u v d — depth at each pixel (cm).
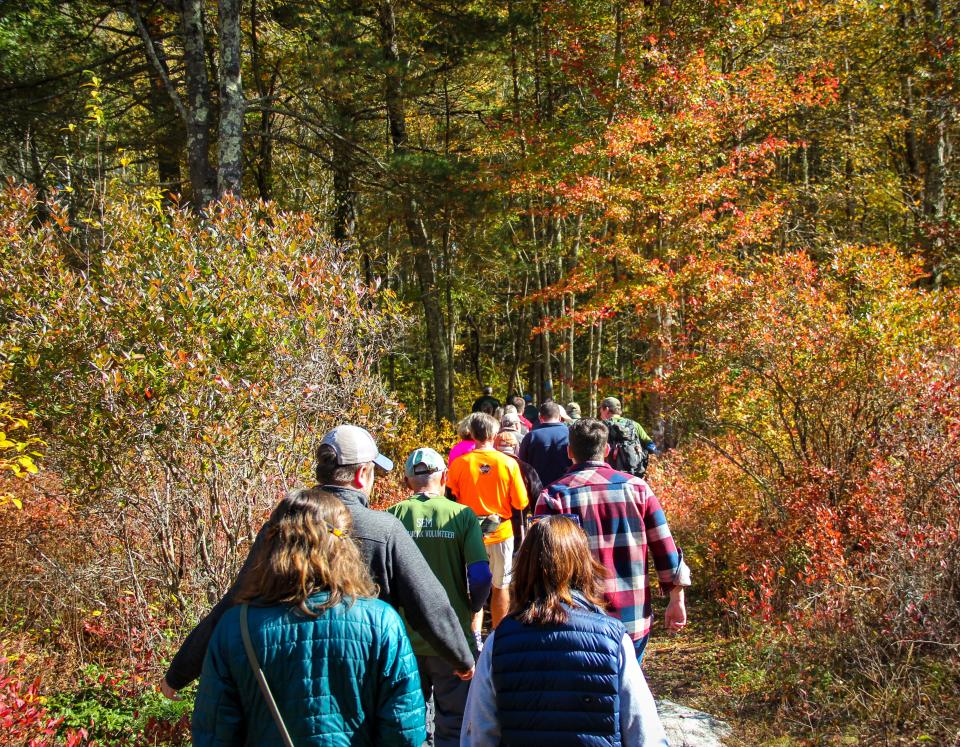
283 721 208
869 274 732
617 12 1592
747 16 1598
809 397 691
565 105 1998
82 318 540
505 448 679
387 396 628
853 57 1822
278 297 583
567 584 247
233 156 1171
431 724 439
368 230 2117
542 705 232
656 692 579
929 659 509
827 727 484
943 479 561
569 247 2281
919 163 2039
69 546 615
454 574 405
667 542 400
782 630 577
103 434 522
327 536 225
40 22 1447
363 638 216
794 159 2311
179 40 1633
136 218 611
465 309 2795
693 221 1322
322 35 1546
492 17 1730
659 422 1337
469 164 1544
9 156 1495
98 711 477
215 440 510
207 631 270
